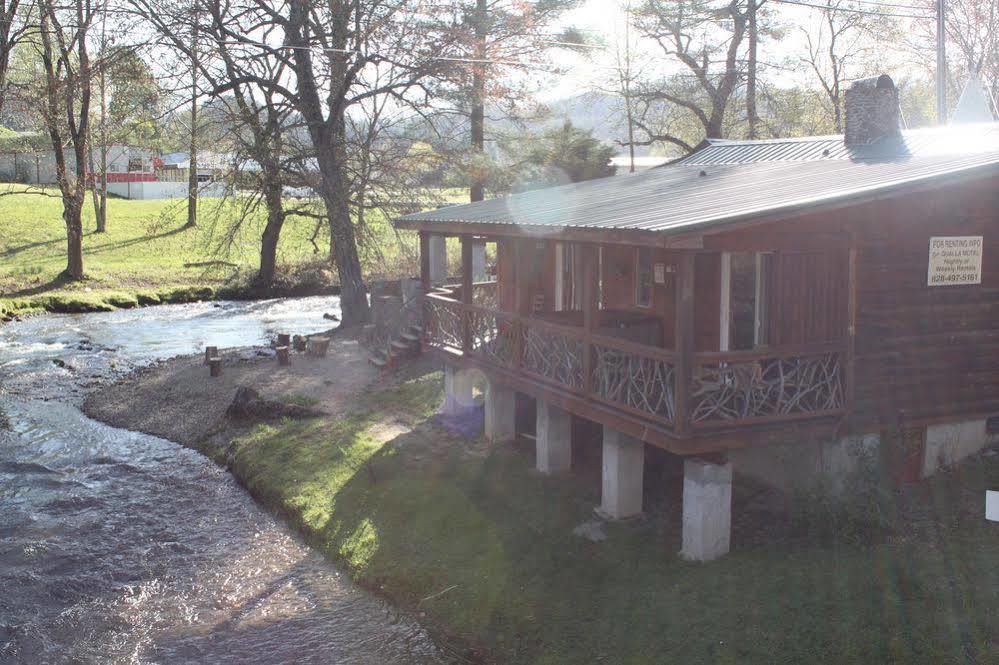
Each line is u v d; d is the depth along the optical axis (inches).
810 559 392.5
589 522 466.6
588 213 459.5
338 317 1328.7
